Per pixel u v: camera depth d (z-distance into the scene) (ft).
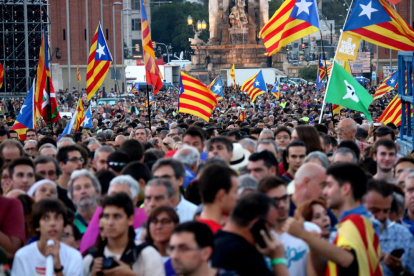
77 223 81.56
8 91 456.45
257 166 83.87
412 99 142.10
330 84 163.12
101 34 238.27
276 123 261.24
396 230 73.36
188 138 110.01
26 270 69.31
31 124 203.21
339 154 92.32
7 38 457.27
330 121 206.90
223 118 302.25
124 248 68.18
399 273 72.54
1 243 72.90
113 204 67.62
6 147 114.21
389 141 100.17
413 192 79.25
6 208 74.84
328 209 73.61
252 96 435.94
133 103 490.08
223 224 66.13
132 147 107.24
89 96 240.12
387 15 159.84
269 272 56.95
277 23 178.40
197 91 216.95
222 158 96.68
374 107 359.46
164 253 68.95
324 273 64.23
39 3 460.14
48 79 206.90
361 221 63.16
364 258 61.82
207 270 57.52
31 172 90.74
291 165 97.60
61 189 96.02
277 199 66.18
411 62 145.07
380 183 73.15
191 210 80.48
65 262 67.87
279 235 66.33
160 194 72.23
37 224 70.23
